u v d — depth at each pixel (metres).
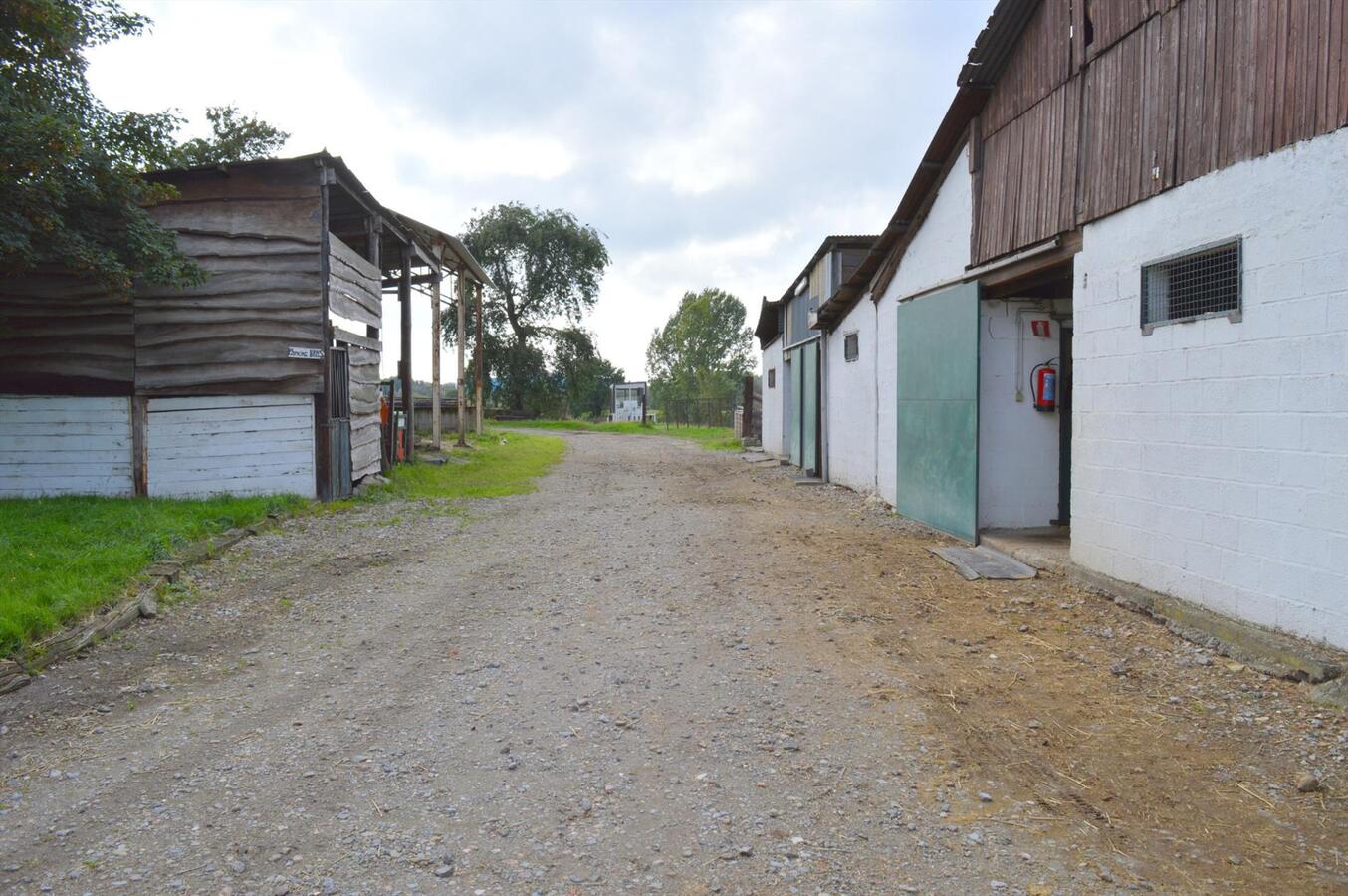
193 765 3.62
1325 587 4.13
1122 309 5.78
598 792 3.34
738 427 27.05
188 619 5.80
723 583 6.70
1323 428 4.13
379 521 9.85
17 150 7.16
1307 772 3.37
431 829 3.07
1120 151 5.79
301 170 10.44
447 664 4.90
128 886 2.71
